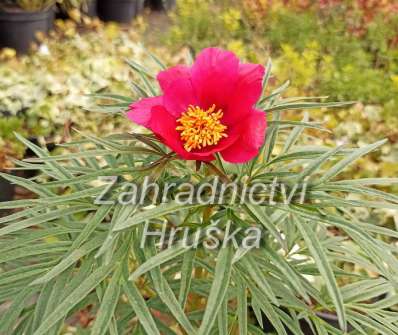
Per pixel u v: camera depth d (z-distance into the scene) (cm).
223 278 32
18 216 36
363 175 96
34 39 165
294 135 43
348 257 47
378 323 43
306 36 153
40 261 41
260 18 165
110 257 34
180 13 172
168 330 43
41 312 36
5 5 167
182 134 34
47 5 168
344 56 149
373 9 167
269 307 37
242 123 34
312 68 123
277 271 38
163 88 36
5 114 107
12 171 97
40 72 115
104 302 33
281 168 45
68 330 72
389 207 35
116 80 116
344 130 108
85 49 129
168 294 33
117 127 109
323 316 67
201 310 45
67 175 43
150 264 32
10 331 36
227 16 159
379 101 122
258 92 34
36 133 105
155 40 168
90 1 192
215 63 35
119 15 208
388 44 159
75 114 108
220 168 36
